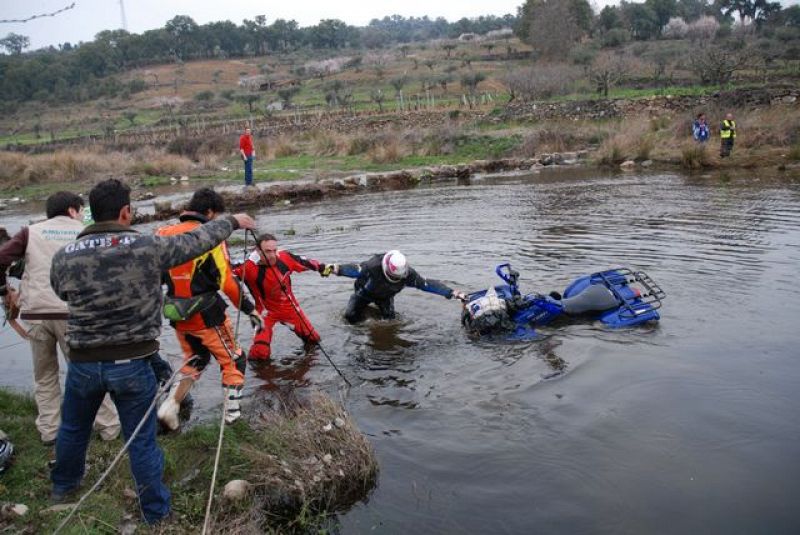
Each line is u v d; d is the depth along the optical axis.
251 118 48.88
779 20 85.12
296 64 101.44
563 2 67.06
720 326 6.62
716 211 12.42
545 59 64.94
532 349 6.39
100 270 3.54
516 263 9.26
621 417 5.01
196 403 5.57
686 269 8.53
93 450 4.70
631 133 24.58
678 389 5.39
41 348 4.61
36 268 4.43
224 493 4.14
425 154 27.53
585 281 7.38
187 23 113.12
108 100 84.38
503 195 16.44
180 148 34.03
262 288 6.45
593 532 3.79
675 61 52.50
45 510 3.97
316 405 4.94
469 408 5.29
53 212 4.57
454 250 10.23
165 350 6.72
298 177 23.17
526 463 4.49
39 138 57.19
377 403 5.46
